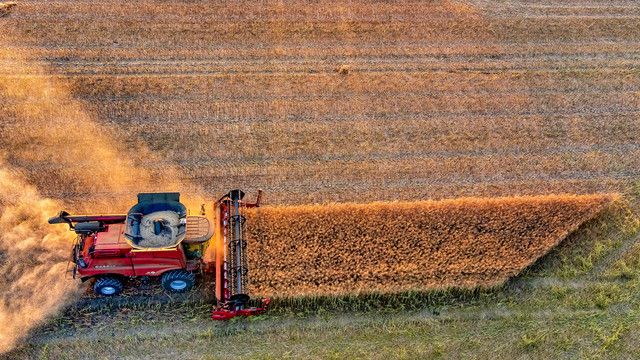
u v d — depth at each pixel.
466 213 19.61
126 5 29.42
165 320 15.95
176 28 28.12
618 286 17.80
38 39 26.66
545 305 17.09
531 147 23.12
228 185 20.48
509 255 18.12
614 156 22.97
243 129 22.80
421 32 29.42
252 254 17.36
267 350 15.39
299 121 23.45
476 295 17.31
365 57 27.48
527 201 20.28
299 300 16.47
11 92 23.31
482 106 25.02
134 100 23.72
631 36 30.56
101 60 25.80
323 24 29.33
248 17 29.41
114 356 14.98
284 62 26.62
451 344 15.84
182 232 15.48
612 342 16.06
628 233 19.64
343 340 15.79
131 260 15.27
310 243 17.95
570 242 19.14
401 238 18.47
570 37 30.09
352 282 16.88
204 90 24.53
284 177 20.97
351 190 20.67
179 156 21.44
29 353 14.86
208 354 15.19
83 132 21.94
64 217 15.63
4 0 29.44
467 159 22.34
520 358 15.61
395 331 16.09
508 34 29.86
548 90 26.31
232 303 15.07
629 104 25.81
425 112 24.47
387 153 22.33
